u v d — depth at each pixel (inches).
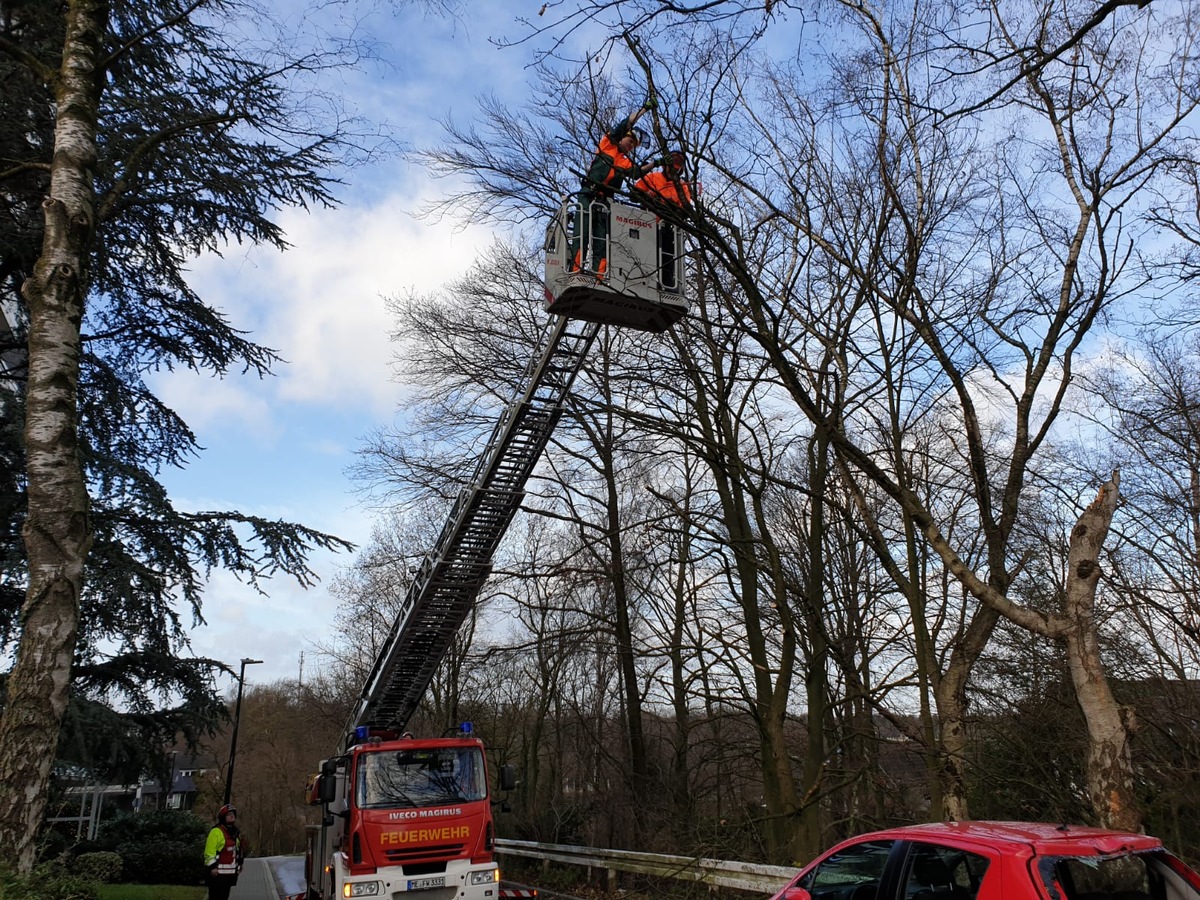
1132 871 183.2
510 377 807.1
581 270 403.2
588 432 807.1
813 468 601.6
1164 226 411.5
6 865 274.1
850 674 455.8
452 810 467.8
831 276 464.8
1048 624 297.1
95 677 571.5
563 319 463.5
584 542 775.7
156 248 564.1
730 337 477.1
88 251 366.3
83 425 586.2
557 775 1067.9
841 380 427.5
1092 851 182.1
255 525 556.1
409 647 620.7
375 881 441.7
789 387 363.6
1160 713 463.5
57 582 318.3
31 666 307.1
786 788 554.9
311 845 629.6
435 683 1219.9
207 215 552.4
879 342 423.8
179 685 596.7
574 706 980.6
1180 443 523.8
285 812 2485.2
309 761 2365.9
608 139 390.9
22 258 516.4
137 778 589.9
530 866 810.8
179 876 959.6
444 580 580.4
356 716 654.5
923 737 427.5
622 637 783.7
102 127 480.1
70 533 326.3
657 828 731.4
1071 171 377.7
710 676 707.4
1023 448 385.7
